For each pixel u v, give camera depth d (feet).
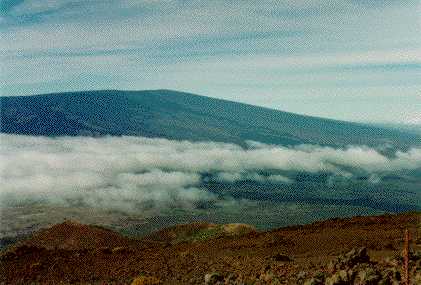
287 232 136.77
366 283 54.03
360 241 103.04
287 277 67.05
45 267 108.37
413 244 95.96
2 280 97.91
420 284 52.26
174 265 97.04
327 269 70.13
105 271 98.22
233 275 72.28
